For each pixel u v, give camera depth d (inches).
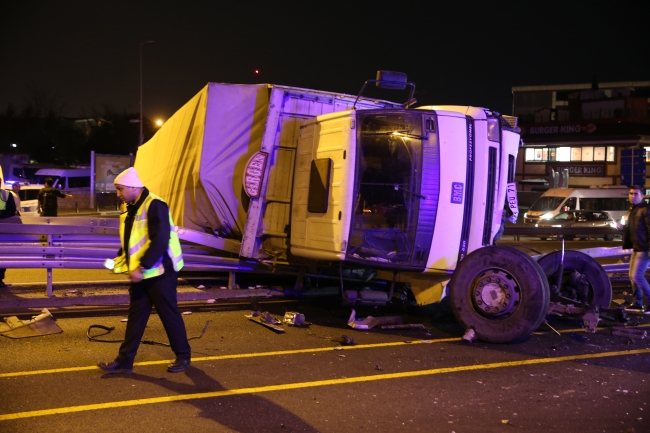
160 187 441.1
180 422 175.3
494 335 267.0
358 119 284.4
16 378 208.7
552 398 202.5
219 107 340.8
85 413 179.8
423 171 283.4
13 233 304.2
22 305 295.1
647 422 183.3
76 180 1803.6
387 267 285.1
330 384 211.6
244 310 328.5
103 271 447.5
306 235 306.5
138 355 239.0
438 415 186.2
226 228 351.3
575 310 303.0
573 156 1931.6
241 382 210.8
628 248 356.8
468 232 292.2
